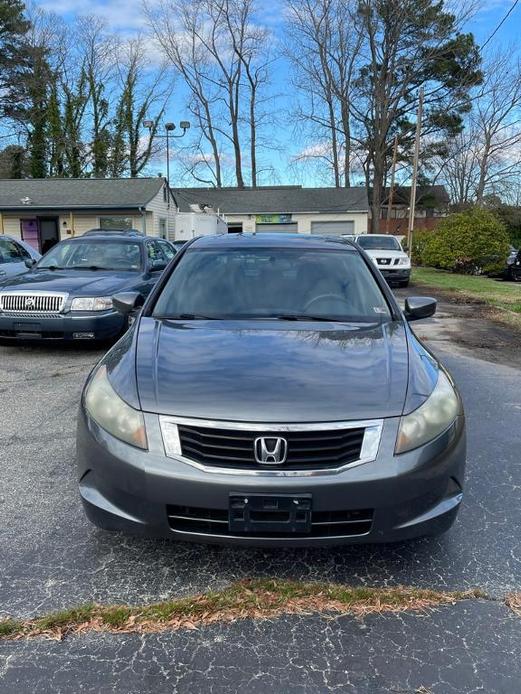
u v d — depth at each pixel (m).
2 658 2.14
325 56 36.31
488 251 22.27
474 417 4.91
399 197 43.44
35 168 39.94
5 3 37.91
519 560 2.82
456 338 8.72
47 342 7.19
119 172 41.31
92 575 2.65
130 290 7.06
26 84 38.88
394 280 16.36
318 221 35.06
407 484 2.40
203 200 36.12
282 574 2.68
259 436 2.35
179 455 2.39
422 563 2.79
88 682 2.04
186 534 2.43
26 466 3.79
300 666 2.12
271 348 2.96
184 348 2.96
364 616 2.41
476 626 2.35
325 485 2.32
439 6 33.28
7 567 2.70
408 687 2.03
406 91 36.47
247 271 3.97
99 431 2.56
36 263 8.20
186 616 2.38
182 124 37.41
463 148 40.56
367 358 2.87
